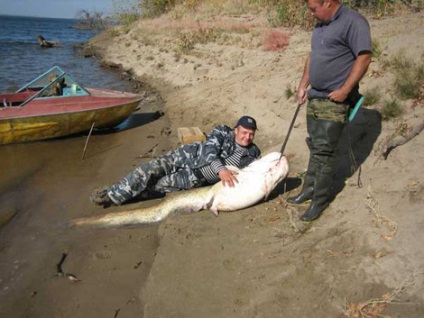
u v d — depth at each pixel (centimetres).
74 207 579
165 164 545
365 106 615
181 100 1092
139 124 950
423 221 371
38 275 442
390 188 438
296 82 840
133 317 379
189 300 377
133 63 1719
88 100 862
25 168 717
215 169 504
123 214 534
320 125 407
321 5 371
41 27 8225
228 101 934
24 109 800
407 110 573
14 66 1819
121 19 2809
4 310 397
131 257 463
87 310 392
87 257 468
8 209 579
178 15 2231
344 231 404
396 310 312
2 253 481
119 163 728
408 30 895
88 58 2134
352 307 326
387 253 358
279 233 440
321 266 371
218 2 2144
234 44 1332
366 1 1320
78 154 782
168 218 514
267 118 782
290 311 339
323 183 429
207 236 463
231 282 386
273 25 1438
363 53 362
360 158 522
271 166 493
